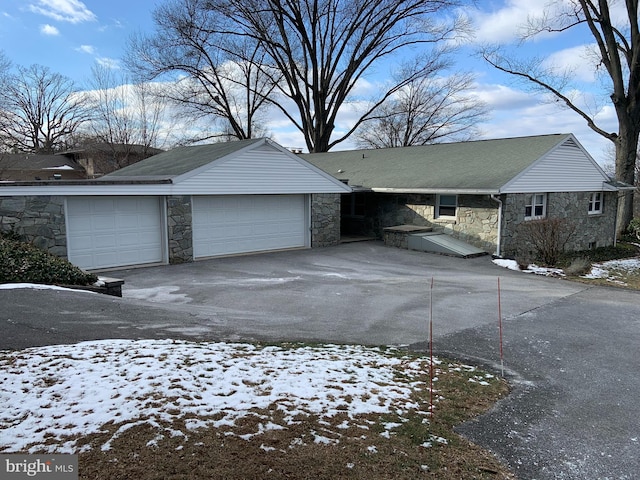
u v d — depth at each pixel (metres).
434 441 3.48
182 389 3.84
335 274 11.68
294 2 28.20
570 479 3.15
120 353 4.67
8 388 3.68
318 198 16.08
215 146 16.30
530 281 11.45
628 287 11.39
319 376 4.52
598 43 20.02
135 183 11.65
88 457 2.75
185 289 9.66
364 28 29.61
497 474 3.13
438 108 37.50
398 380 4.69
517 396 4.58
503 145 17.67
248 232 14.46
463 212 15.27
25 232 9.95
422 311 8.11
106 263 11.59
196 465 2.76
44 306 6.54
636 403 4.50
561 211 16.75
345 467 2.94
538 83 21.53
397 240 16.14
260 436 3.19
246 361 4.76
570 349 6.20
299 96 31.70
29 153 39.34
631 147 20.28
